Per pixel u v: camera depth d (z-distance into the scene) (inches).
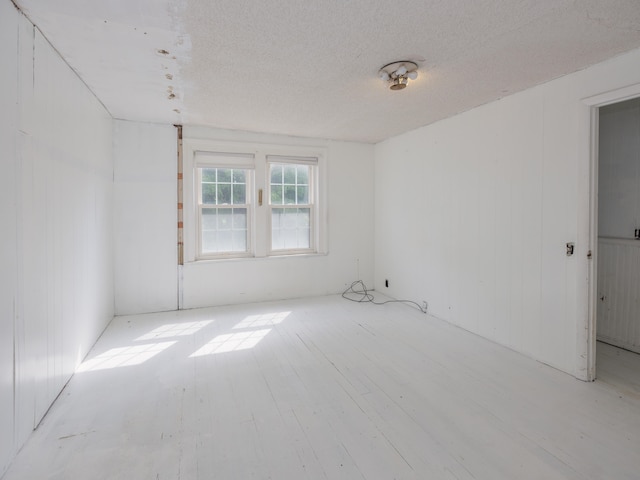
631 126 115.1
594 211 92.6
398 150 173.2
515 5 65.8
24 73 67.7
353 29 74.9
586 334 93.1
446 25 73.1
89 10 67.1
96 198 119.2
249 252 174.6
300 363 104.9
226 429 72.8
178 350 113.7
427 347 117.0
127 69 95.3
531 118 106.5
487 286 123.2
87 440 68.6
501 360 106.6
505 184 115.4
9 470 60.3
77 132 99.2
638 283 112.3
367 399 84.7
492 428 73.2
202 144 157.6
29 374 69.2
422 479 59.2
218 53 86.2
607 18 69.9
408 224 166.9
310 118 143.2
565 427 73.5
